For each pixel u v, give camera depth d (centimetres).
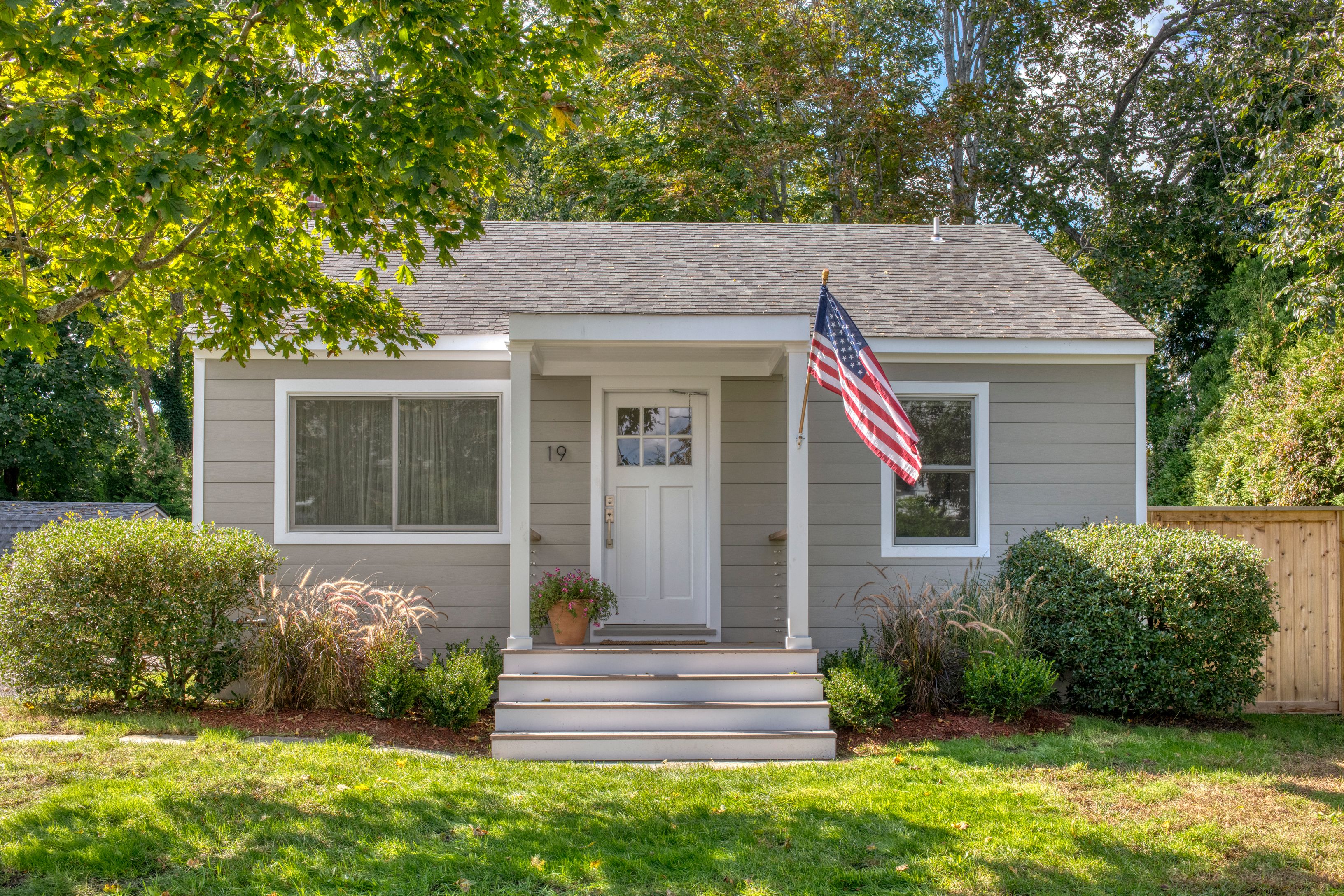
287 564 865
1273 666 841
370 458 881
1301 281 1052
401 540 868
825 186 2191
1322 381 1236
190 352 883
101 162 486
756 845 479
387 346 756
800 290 950
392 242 648
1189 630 720
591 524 888
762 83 1983
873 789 568
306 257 757
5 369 1817
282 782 552
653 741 668
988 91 2108
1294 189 1030
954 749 657
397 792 543
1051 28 2134
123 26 514
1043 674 721
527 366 740
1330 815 532
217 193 576
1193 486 1548
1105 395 892
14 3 446
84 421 1969
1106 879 443
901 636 768
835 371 714
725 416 900
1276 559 855
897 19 2284
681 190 1855
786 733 674
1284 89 1226
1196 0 1961
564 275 975
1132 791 568
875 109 2020
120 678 717
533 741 661
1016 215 2120
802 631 744
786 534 846
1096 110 2061
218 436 871
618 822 508
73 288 659
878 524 884
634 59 1955
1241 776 603
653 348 796
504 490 876
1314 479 1224
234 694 780
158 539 718
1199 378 1669
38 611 695
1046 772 604
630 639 870
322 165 527
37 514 1568
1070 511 886
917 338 875
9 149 467
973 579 865
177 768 572
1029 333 880
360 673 746
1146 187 1925
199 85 497
